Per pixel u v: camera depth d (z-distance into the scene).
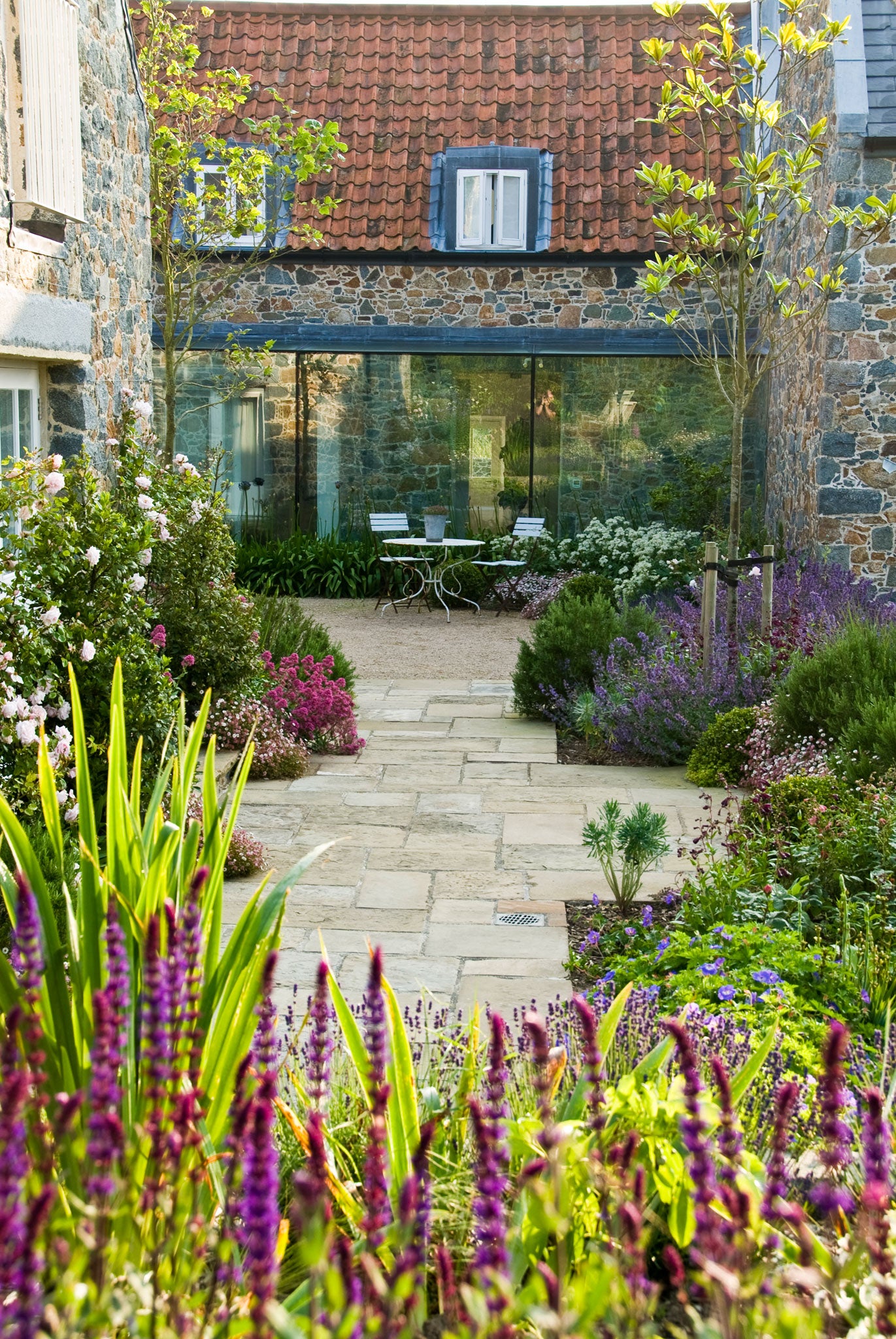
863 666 7.64
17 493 6.18
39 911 2.61
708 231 8.66
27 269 7.13
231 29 17.89
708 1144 2.03
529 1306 1.86
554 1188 1.89
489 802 7.77
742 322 9.12
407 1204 1.75
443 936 5.57
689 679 9.05
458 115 17.25
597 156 16.80
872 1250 1.84
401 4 18.14
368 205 16.66
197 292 14.29
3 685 5.49
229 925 5.62
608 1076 3.41
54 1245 1.82
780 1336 1.71
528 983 5.05
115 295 8.77
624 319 16.56
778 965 4.39
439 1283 2.21
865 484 12.64
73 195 7.48
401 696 10.95
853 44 12.28
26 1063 2.18
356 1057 2.66
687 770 8.46
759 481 16.62
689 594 14.06
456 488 16.94
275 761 8.26
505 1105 2.77
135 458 8.37
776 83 15.59
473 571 15.84
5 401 7.39
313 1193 1.64
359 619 14.90
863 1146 2.34
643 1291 1.84
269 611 10.60
